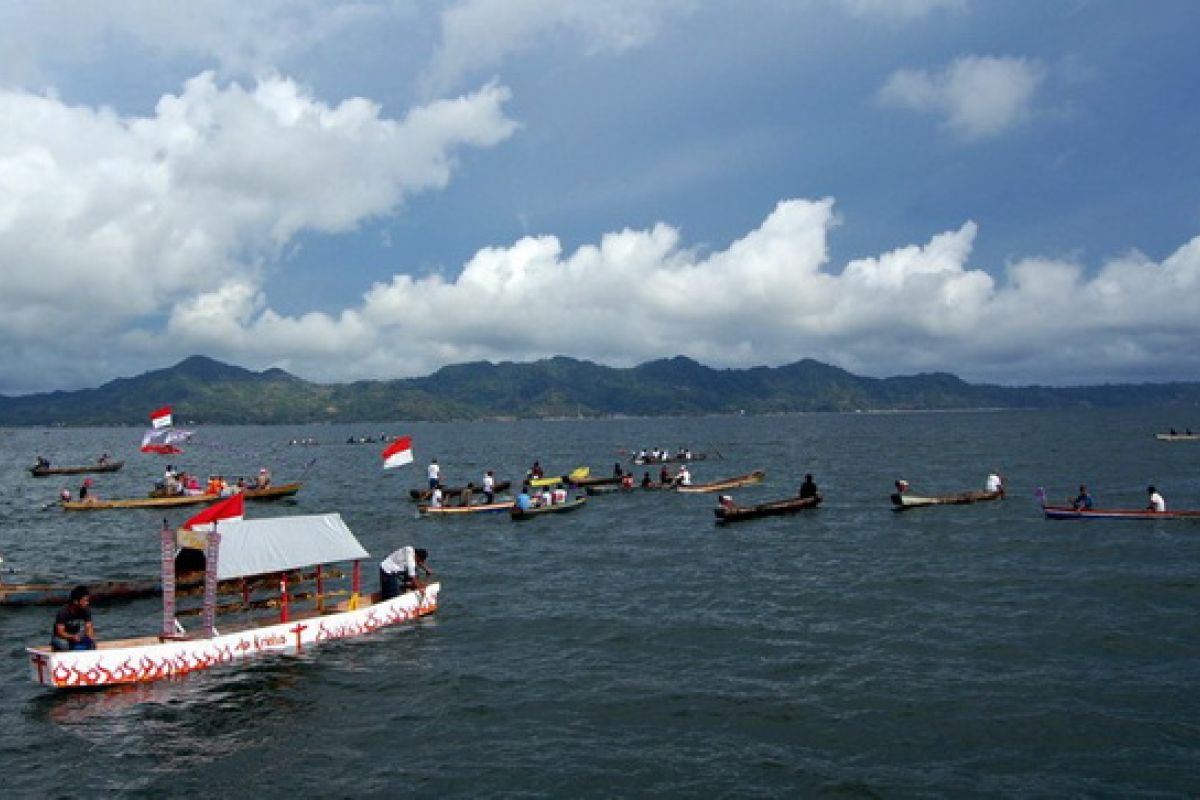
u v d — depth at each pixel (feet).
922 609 99.25
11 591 107.14
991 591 106.83
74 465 432.25
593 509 197.47
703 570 125.80
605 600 108.47
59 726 68.39
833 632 91.09
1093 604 99.09
